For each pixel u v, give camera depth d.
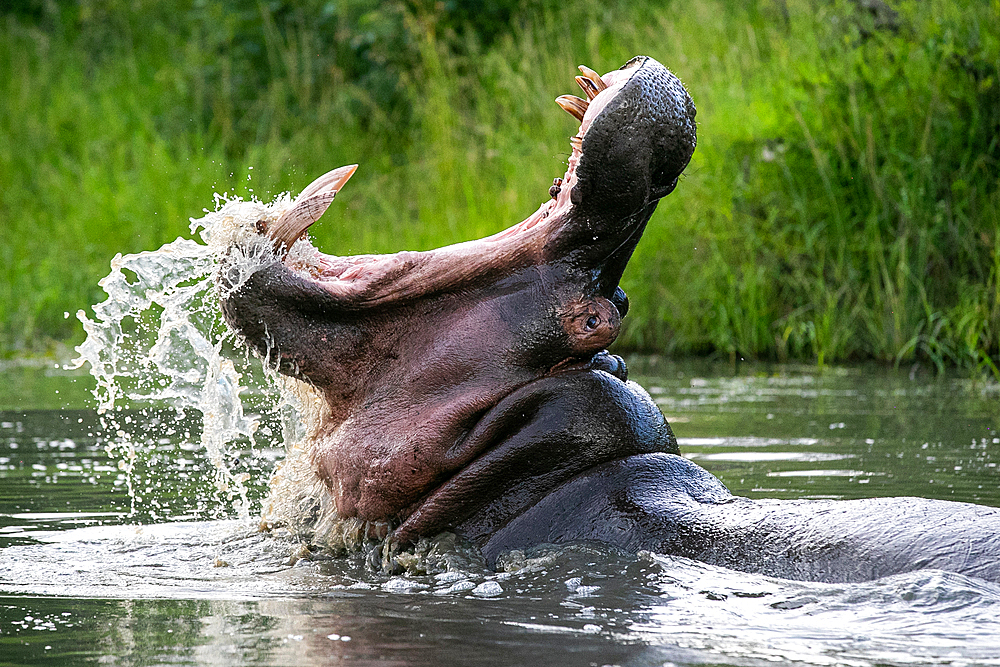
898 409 25.97
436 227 44.38
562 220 13.19
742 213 39.75
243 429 14.32
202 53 60.94
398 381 13.31
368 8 56.62
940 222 36.00
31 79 62.28
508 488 13.12
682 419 24.86
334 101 56.25
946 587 10.92
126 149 55.09
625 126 12.49
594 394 13.24
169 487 18.27
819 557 11.66
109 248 48.34
